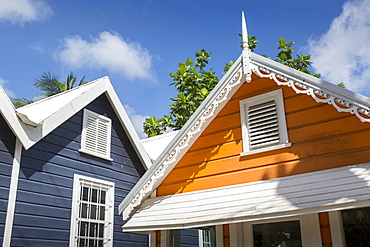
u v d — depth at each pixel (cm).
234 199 659
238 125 749
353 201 514
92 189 1074
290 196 595
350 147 617
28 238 860
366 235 593
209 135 778
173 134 1612
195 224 646
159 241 809
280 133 695
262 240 690
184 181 776
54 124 957
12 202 842
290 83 642
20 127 866
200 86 1977
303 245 642
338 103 633
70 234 964
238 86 756
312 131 662
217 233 736
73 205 993
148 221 704
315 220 637
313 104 675
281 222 680
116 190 1151
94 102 1152
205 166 761
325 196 554
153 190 795
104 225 1080
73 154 1036
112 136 1192
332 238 609
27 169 898
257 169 698
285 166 670
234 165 726
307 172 643
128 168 1222
